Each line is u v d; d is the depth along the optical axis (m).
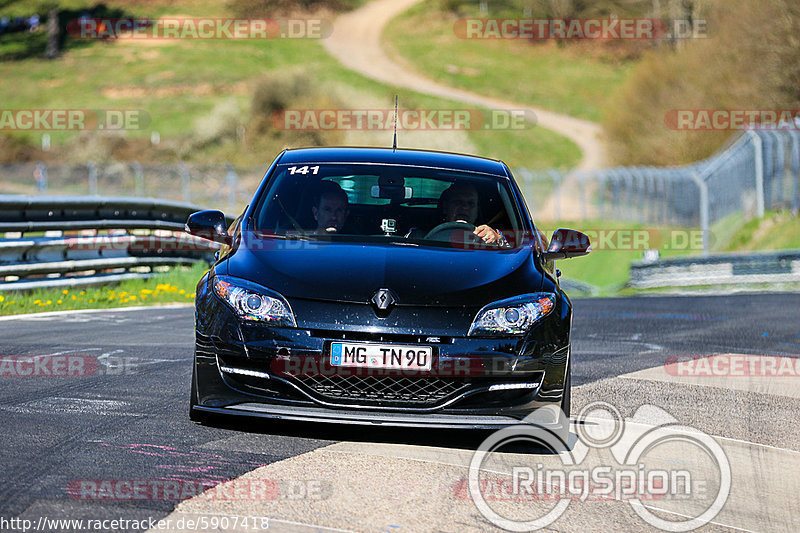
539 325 17.09
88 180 190.50
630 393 23.45
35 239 41.59
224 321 16.89
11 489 13.38
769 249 94.38
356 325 16.44
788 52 131.12
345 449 16.42
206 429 17.42
